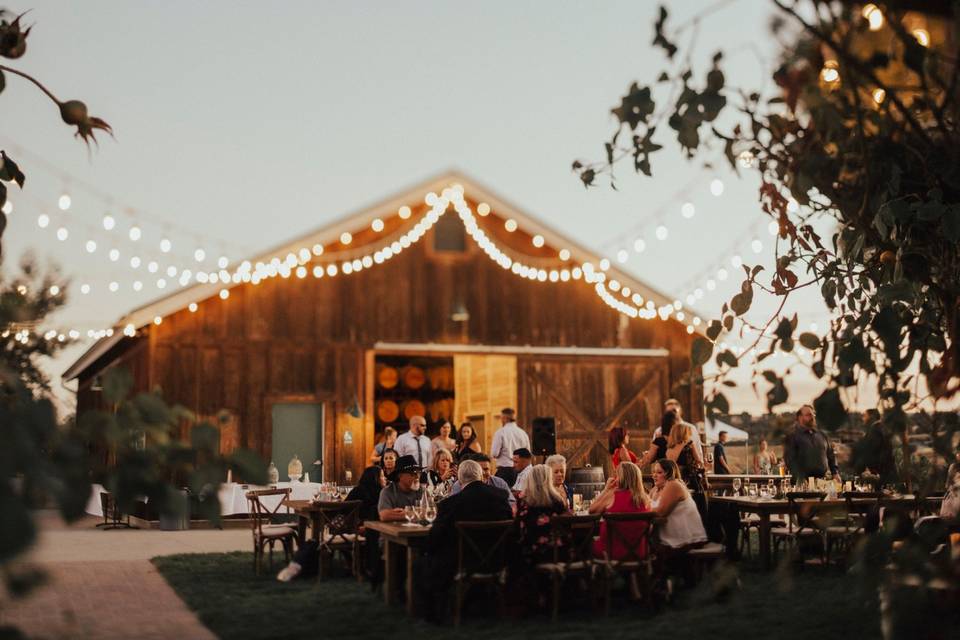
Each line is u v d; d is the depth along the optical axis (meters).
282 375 16.83
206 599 8.19
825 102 2.71
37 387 2.01
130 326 15.75
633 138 3.29
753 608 7.34
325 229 16.95
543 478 7.54
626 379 18.62
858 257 3.77
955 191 3.21
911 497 7.27
